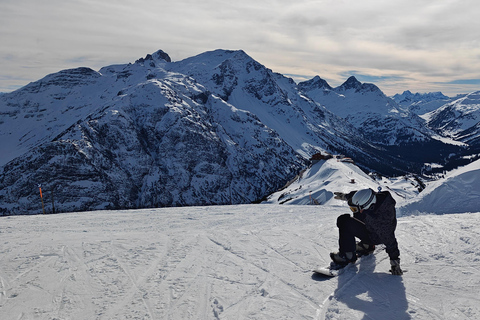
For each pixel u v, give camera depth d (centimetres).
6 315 302
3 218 1073
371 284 327
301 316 275
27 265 438
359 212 355
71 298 334
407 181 11531
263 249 484
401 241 444
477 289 296
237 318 279
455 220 502
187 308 304
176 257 461
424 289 307
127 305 314
